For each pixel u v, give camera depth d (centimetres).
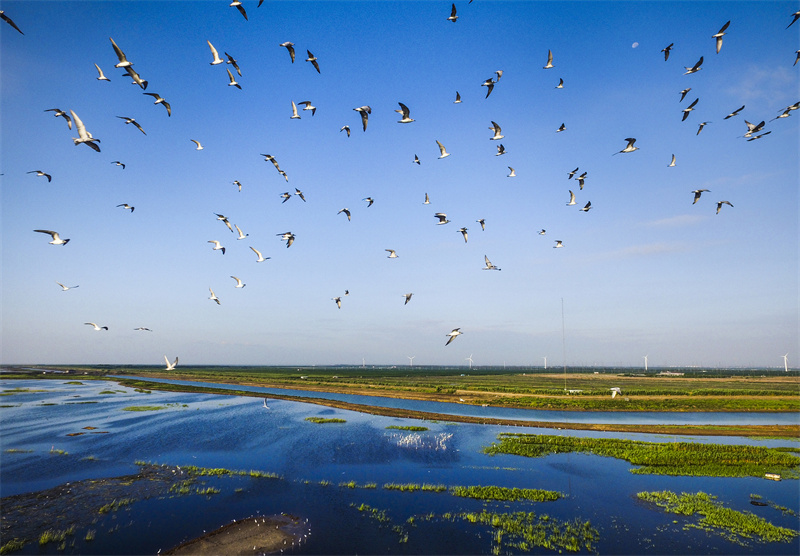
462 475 3872
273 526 2752
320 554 2423
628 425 6319
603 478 3803
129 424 6047
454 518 2916
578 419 7012
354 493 3372
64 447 4650
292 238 3161
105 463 4053
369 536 2642
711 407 8050
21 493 3225
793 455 4591
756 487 3600
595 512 3044
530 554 2462
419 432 5722
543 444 4978
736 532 2730
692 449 4700
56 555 2334
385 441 5156
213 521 2809
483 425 6325
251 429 5800
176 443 4916
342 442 5075
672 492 3412
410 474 3881
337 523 2817
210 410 7594
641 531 2748
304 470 3956
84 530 2641
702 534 2705
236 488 3425
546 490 3488
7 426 5816
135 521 2784
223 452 4556
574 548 2503
